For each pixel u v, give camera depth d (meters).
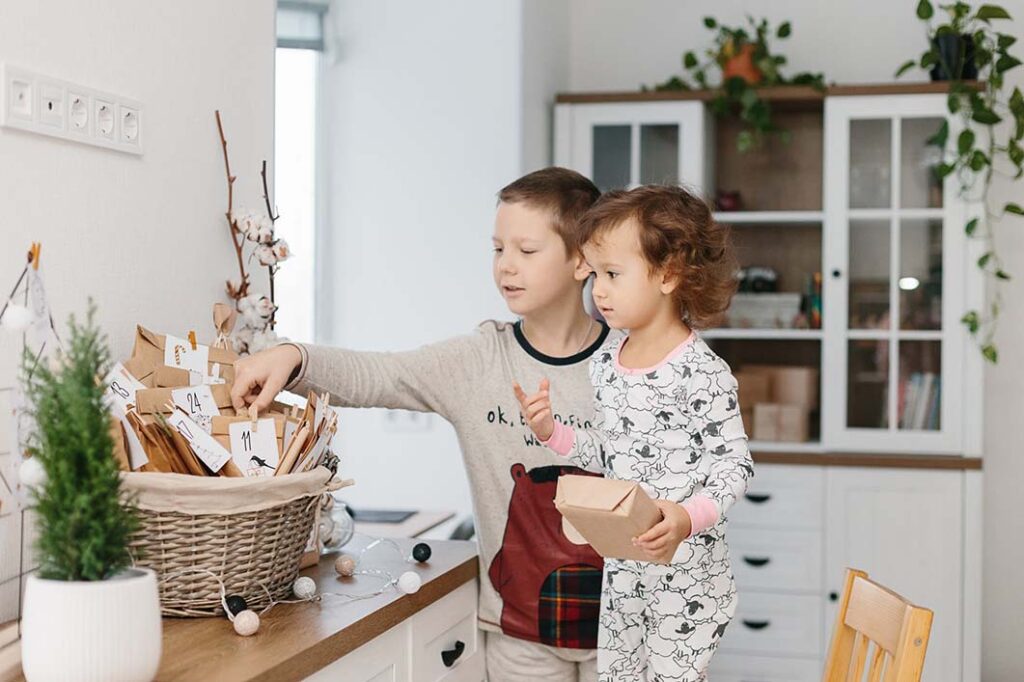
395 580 1.88
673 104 4.10
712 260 1.83
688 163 4.09
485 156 3.77
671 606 1.84
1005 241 4.25
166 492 1.52
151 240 1.92
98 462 1.23
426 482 3.80
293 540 1.69
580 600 2.03
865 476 3.89
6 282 1.59
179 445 1.59
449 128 3.79
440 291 3.81
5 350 1.58
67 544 1.22
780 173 4.47
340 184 3.87
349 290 3.87
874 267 4.02
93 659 1.19
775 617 3.95
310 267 3.87
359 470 3.85
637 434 1.83
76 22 1.73
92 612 1.19
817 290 4.14
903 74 4.32
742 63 4.16
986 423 4.30
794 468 3.94
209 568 1.58
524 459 2.04
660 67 4.54
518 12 3.73
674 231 1.75
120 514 1.26
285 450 1.70
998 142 4.25
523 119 3.78
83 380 1.25
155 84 1.93
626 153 4.13
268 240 2.12
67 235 1.72
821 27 4.39
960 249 3.93
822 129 4.43
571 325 2.07
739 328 4.21
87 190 1.76
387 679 1.76
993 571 4.30
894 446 3.97
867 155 4.01
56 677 1.19
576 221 1.98
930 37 4.02
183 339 1.96
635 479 1.84
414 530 2.77
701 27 4.50
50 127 1.66
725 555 1.88
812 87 4.02
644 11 4.55
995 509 4.30
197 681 1.32
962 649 3.85
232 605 1.58
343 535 2.11
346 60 3.85
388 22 3.82
